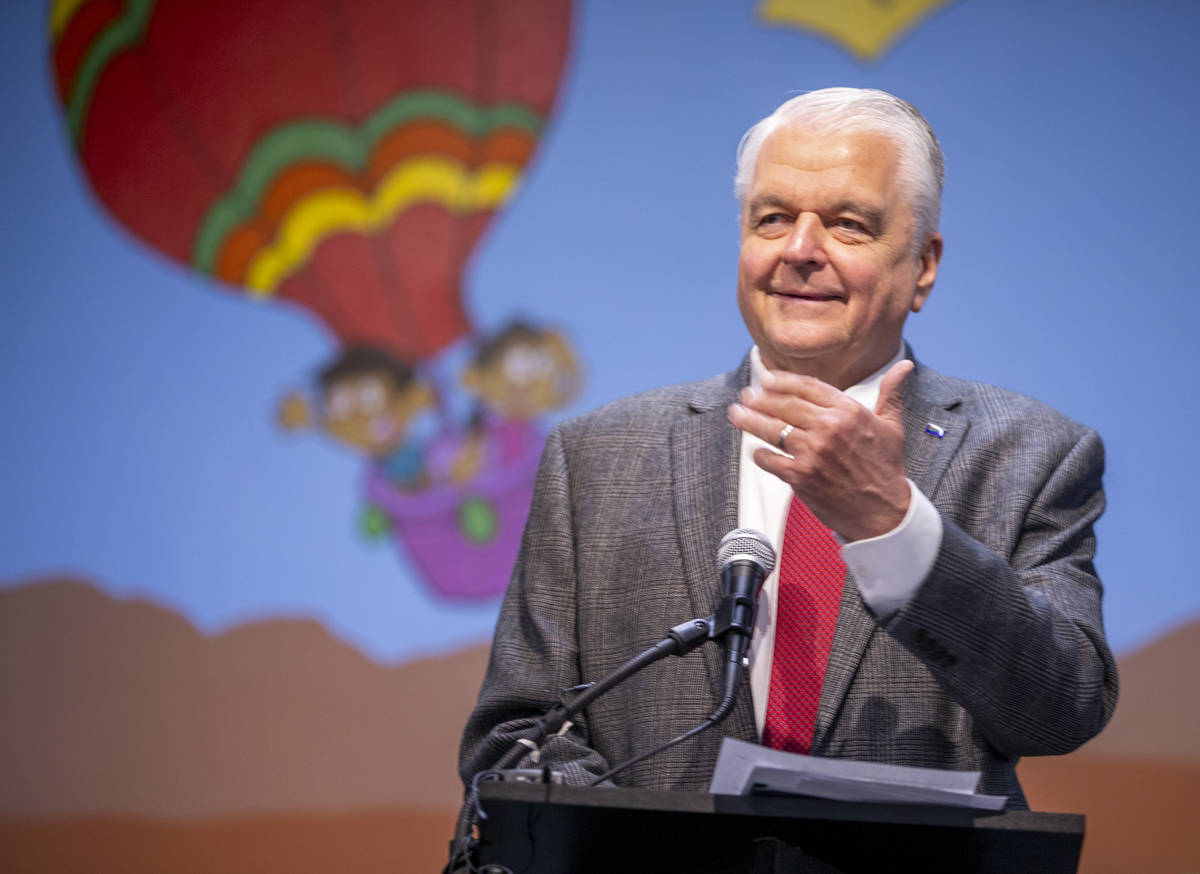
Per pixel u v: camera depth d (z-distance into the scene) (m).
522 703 5.52
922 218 5.62
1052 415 5.76
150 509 13.02
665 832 3.93
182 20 13.79
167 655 12.77
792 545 5.53
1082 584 5.21
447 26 13.78
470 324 13.39
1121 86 13.23
